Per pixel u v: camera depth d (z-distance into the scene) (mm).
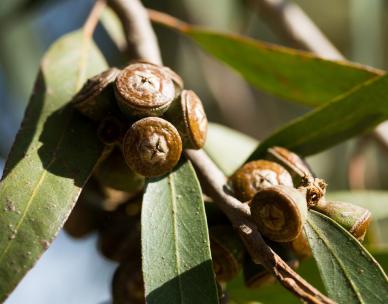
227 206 231
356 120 260
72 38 275
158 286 223
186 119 236
